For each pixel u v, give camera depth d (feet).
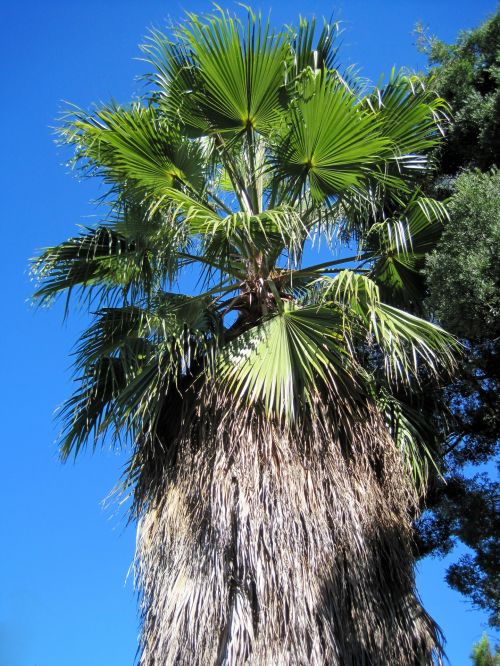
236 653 17.99
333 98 21.24
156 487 21.85
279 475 19.57
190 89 23.52
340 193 23.02
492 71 27.96
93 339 23.62
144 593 20.62
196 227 22.16
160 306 23.00
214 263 23.11
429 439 24.71
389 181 24.11
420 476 23.18
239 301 23.75
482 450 30.63
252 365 20.93
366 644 18.60
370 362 27.30
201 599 19.01
